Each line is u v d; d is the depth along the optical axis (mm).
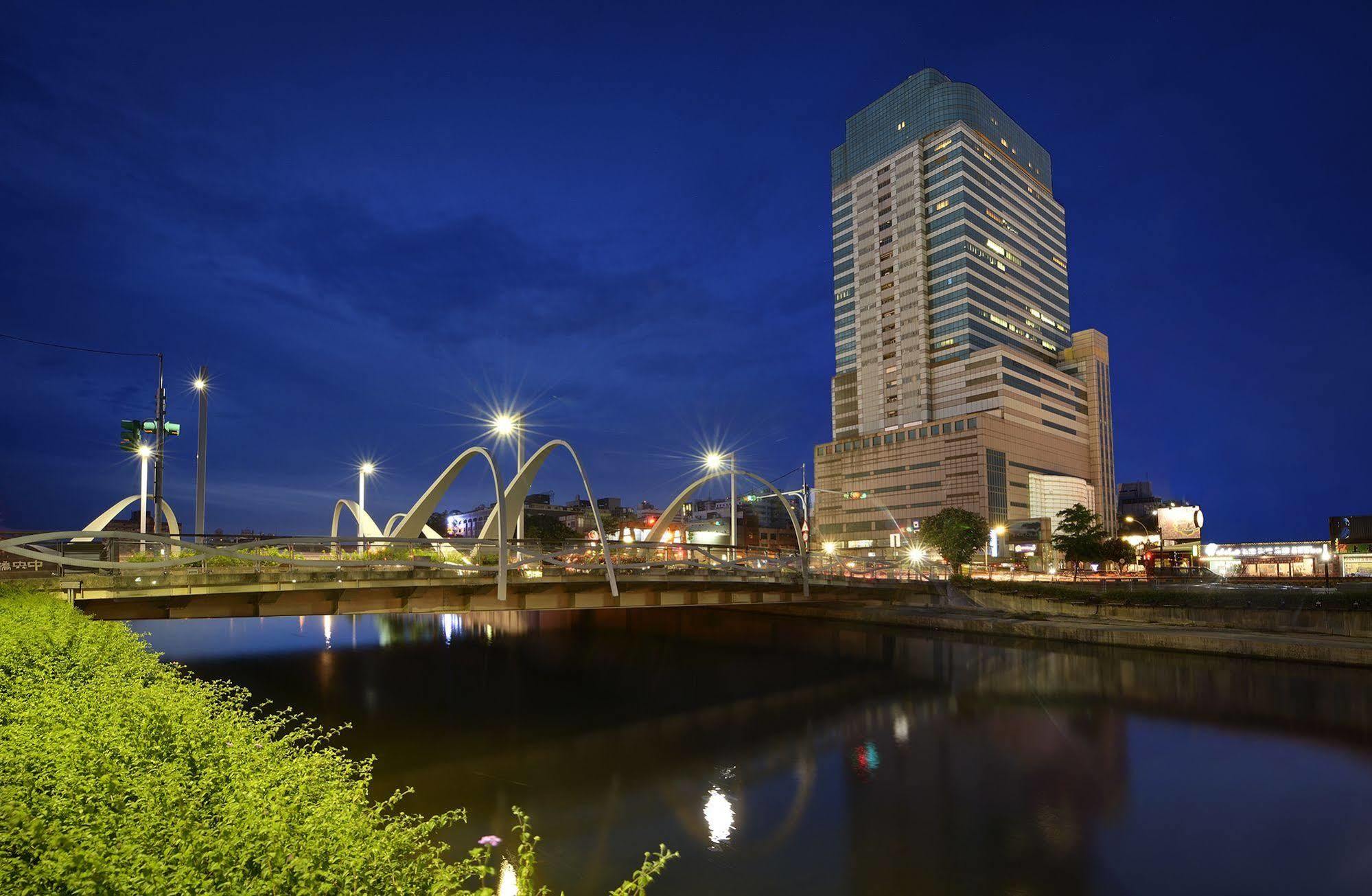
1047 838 20000
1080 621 57812
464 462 52250
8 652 12078
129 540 29250
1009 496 126625
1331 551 86375
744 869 17922
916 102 147875
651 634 66812
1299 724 31469
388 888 5961
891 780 25234
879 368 147000
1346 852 18969
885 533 137125
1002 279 144250
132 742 7855
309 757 8625
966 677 45188
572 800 23281
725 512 197000
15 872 4836
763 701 39906
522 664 51844
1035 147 162750
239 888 5066
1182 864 18359
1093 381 151500
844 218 158125
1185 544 97812
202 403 39156
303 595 33469
